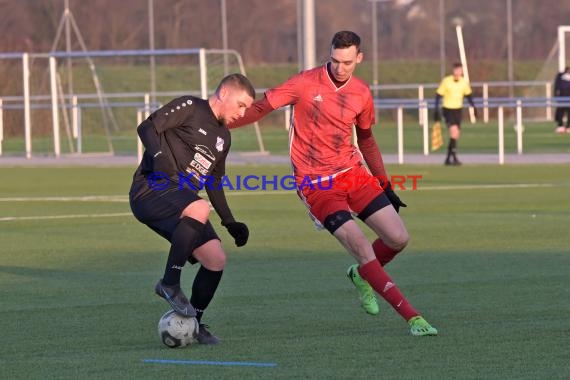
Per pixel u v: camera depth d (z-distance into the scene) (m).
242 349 18.06
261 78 117.19
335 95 20.28
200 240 18.58
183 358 17.45
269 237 32.97
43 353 17.92
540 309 21.25
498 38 125.12
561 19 124.75
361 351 17.80
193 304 18.77
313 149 20.48
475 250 29.62
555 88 94.88
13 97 80.62
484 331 19.25
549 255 28.58
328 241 31.97
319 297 23.03
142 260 28.77
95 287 24.59
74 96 76.50
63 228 36.03
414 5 129.38
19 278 25.92
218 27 117.19
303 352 17.77
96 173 60.47
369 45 127.81
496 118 118.62
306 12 58.81
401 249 20.78
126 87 92.31
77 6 113.00
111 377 16.22
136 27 114.62
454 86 61.34
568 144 79.81
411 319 19.02
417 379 15.92
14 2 112.44
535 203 42.03
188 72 94.06
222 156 18.92
